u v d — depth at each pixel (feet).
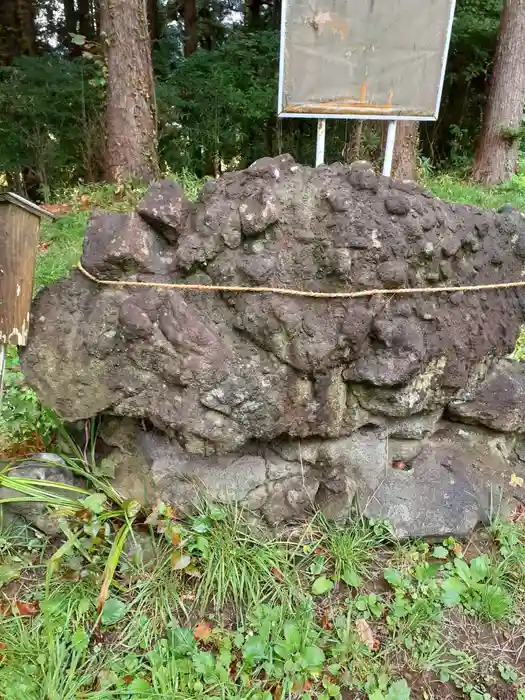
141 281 6.99
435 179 29.50
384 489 7.90
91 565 6.90
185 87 32.96
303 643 6.33
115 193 22.94
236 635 6.46
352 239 6.96
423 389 7.91
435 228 7.45
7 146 28.45
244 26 43.24
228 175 7.36
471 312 8.07
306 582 7.17
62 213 21.75
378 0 10.62
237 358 7.08
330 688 6.05
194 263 7.02
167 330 6.76
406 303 7.45
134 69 23.62
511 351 9.09
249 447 7.91
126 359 6.98
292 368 7.20
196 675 6.09
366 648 6.48
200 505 7.43
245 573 6.88
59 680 5.90
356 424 7.96
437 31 10.90
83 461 7.77
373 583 7.25
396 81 11.18
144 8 23.52
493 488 8.38
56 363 7.08
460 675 6.46
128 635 6.42
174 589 6.77
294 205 7.06
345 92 11.20
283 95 11.19
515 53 29.96
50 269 15.47
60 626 6.38
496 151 31.30
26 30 36.60
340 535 7.55
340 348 7.14
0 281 6.64
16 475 7.34
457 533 7.77
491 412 8.66
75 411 7.19
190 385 6.95
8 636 6.26
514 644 6.84
